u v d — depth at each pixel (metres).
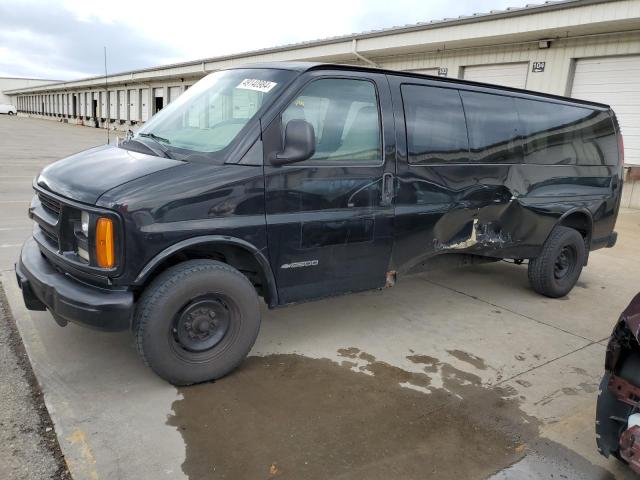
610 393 2.49
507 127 4.73
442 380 3.62
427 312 4.92
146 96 38.44
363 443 2.86
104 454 2.63
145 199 2.91
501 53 13.90
